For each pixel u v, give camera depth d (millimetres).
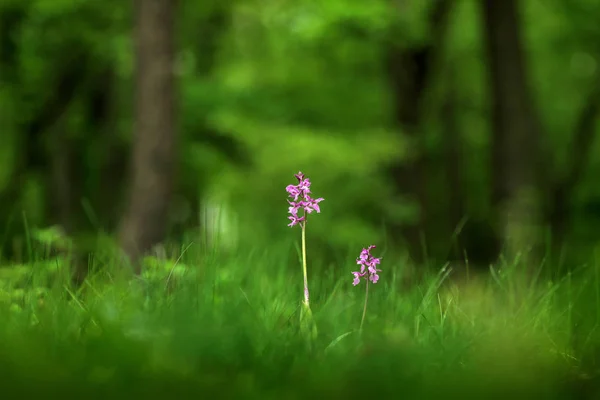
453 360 3029
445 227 23750
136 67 12891
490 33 16578
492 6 16500
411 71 18594
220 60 23172
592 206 26656
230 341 2768
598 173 27141
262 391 2387
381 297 3969
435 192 25547
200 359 2684
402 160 18078
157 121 12734
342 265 4398
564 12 21156
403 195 18094
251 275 4434
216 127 17781
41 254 4191
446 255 4699
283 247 4918
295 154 16672
